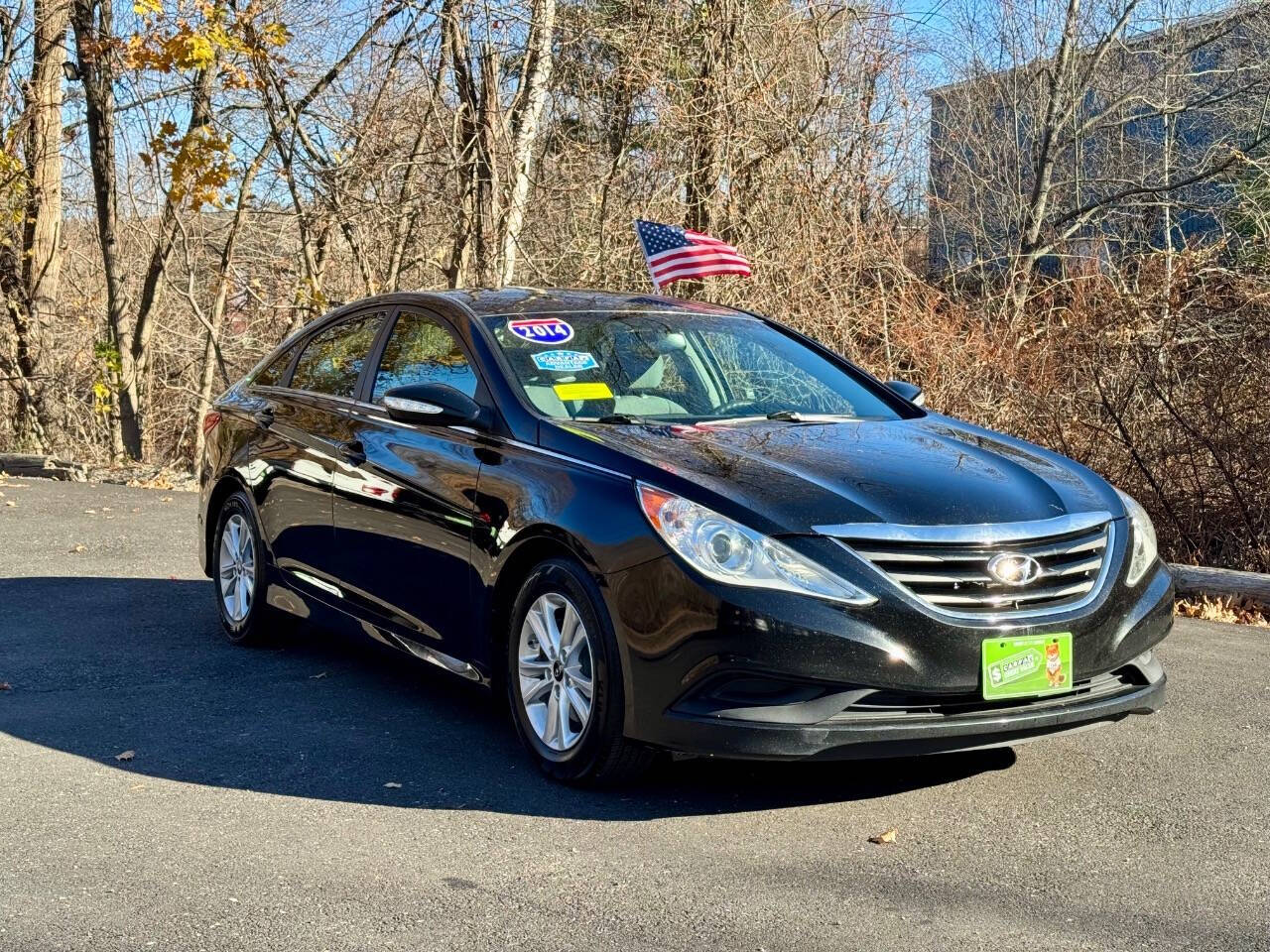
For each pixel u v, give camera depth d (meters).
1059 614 4.07
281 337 18.69
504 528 4.57
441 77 13.84
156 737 4.93
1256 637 7.03
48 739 4.89
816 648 3.82
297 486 5.90
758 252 12.73
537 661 4.50
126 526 10.27
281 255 18.39
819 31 13.95
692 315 5.84
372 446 5.39
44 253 19.53
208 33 13.68
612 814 4.12
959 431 5.17
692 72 13.65
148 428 20.30
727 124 13.03
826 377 5.67
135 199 18.52
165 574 8.32
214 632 6.77
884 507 4.08
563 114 14.83
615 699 4.12
